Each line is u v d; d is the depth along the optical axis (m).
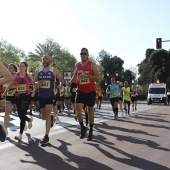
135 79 95.75
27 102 8.59
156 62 89.25
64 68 72.69
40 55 72.25
